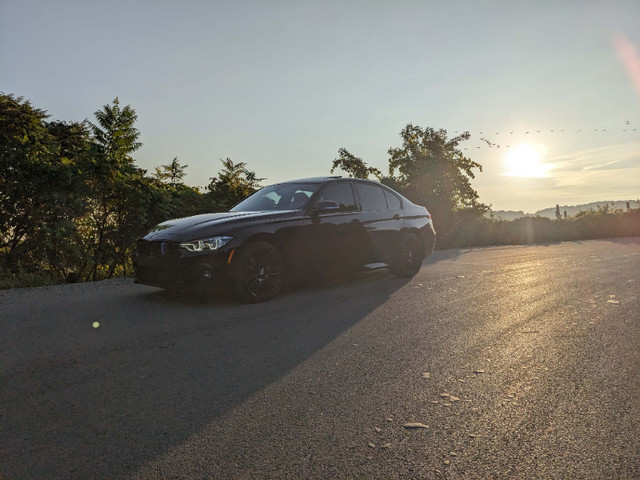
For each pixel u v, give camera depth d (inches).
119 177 327.3
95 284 273.1
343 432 90.8
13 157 282.4
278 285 224.7
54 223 297.9
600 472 76.5
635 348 145.9
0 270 280.7
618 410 100.2
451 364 131.8
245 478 75.2
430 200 693.9
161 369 127.0
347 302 220.1
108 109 437.7
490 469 77.5
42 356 137.9
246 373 124.2
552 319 185.9
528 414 98.7
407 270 297.3
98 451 83.7
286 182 277.3
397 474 76.2
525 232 753.6
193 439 88.0
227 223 215.5
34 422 95.2
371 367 129.3
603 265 365.4
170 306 209.3
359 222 264.5
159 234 215.6
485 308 206.8
